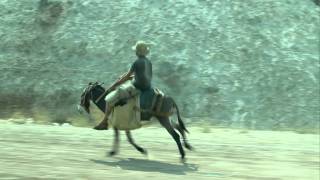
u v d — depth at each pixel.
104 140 16.27
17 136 16.52
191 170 10.84
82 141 15.67
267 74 37.47
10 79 38.75
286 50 39.94
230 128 28.72
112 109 12.02
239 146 15.95
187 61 38.06
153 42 39.69
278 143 17.36
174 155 13.24
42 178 9.13
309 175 10.73
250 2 44.78
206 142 16.92
